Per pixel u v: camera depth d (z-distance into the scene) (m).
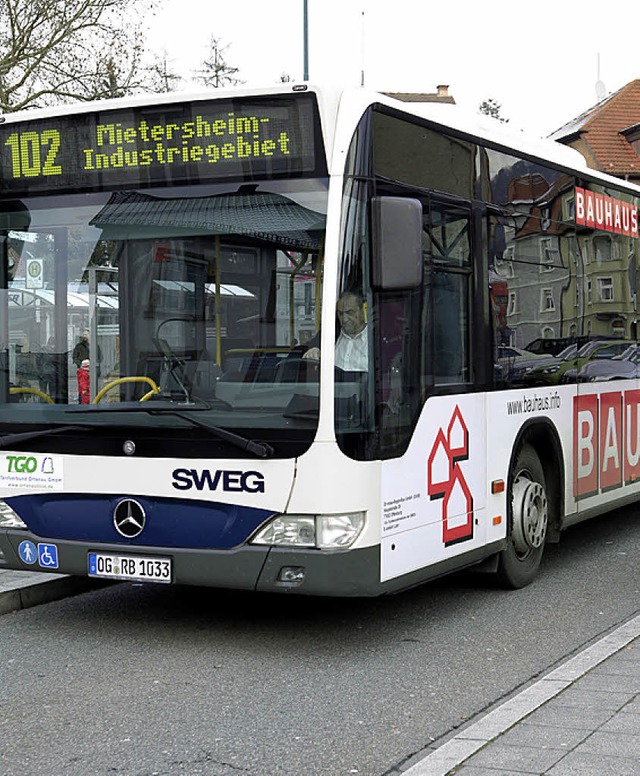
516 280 8.14
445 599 8.14
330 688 5.99
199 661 6.55
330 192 6.19
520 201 8.27
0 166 7.05
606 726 5.01
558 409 8.77
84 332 6.74
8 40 22.58
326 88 6.25
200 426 6.34
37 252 6.91
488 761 4.59
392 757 4.92
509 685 6.02
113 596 8.33
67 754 4.99
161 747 5.07
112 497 6.62
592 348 9.48
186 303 6.46
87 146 6.82
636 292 10.55
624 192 10.35
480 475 7.53
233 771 4.77
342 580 6.12
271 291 6.27
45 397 6.82
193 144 6.54
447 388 7.09
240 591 8.46
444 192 7.16
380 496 6.31
